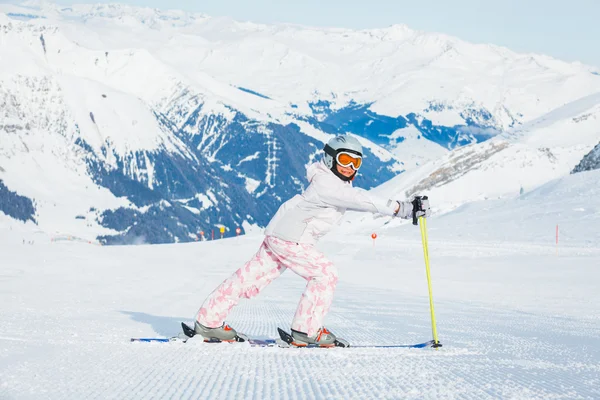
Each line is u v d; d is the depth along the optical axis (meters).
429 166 107.50
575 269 27.08
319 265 5.52
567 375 4.14
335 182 5.36
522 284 21.30
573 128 114.00
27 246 37.09
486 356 5.14
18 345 5.01
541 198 61.69
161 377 3.83
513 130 117.69
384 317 9.66
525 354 5.30
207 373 4.01
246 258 42.53
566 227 46.19
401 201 5.41
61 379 3.66
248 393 3.36
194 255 44.25
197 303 11.94
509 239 44.66
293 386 3.59
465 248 40.84
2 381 3.54
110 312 9.02
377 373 4.11
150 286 17.89
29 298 11.56
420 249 42.66
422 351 5.37
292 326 5.55
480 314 10.71
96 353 4.77
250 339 5.86
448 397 3.34
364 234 62.94
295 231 5.49
